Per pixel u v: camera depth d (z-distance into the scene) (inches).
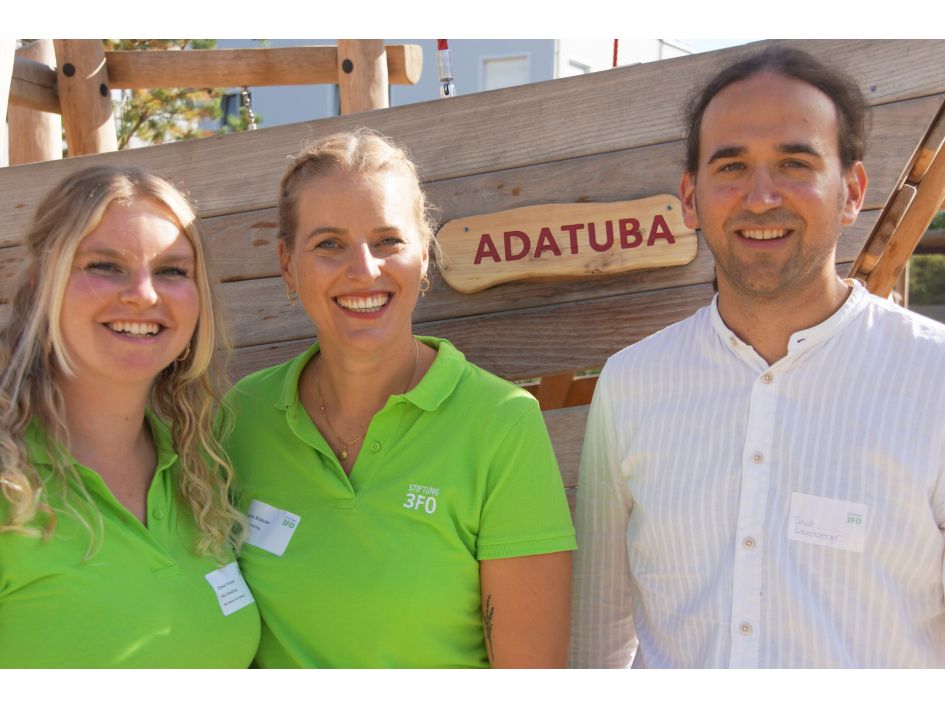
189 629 67.0
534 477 70.4
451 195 103.3
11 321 69.4
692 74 95.6
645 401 73.2
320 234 71.9
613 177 98.0
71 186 68.1
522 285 101.1
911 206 97.3
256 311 108.2
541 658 69.9
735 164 66.0
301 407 77.4
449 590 68.9
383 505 70.5
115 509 68.6
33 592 62.5
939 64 88.7
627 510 76.4
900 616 62.2
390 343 73.7
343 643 68.9
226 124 405.1
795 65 65.8
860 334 66.5
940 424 62.1
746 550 65.4
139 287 67.6
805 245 64.6
